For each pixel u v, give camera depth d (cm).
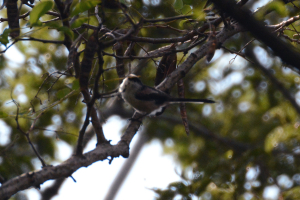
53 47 1313
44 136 1193
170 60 844
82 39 680
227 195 1006
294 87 1589
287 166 1152
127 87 888
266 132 1550
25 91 1184
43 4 516
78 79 574
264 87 1686
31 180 504
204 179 1001
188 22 729
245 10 410
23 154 1127
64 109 1277
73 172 549
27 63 1267
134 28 573
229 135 1678
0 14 1167
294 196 934
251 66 1702
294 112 1398
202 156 1625
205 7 739
